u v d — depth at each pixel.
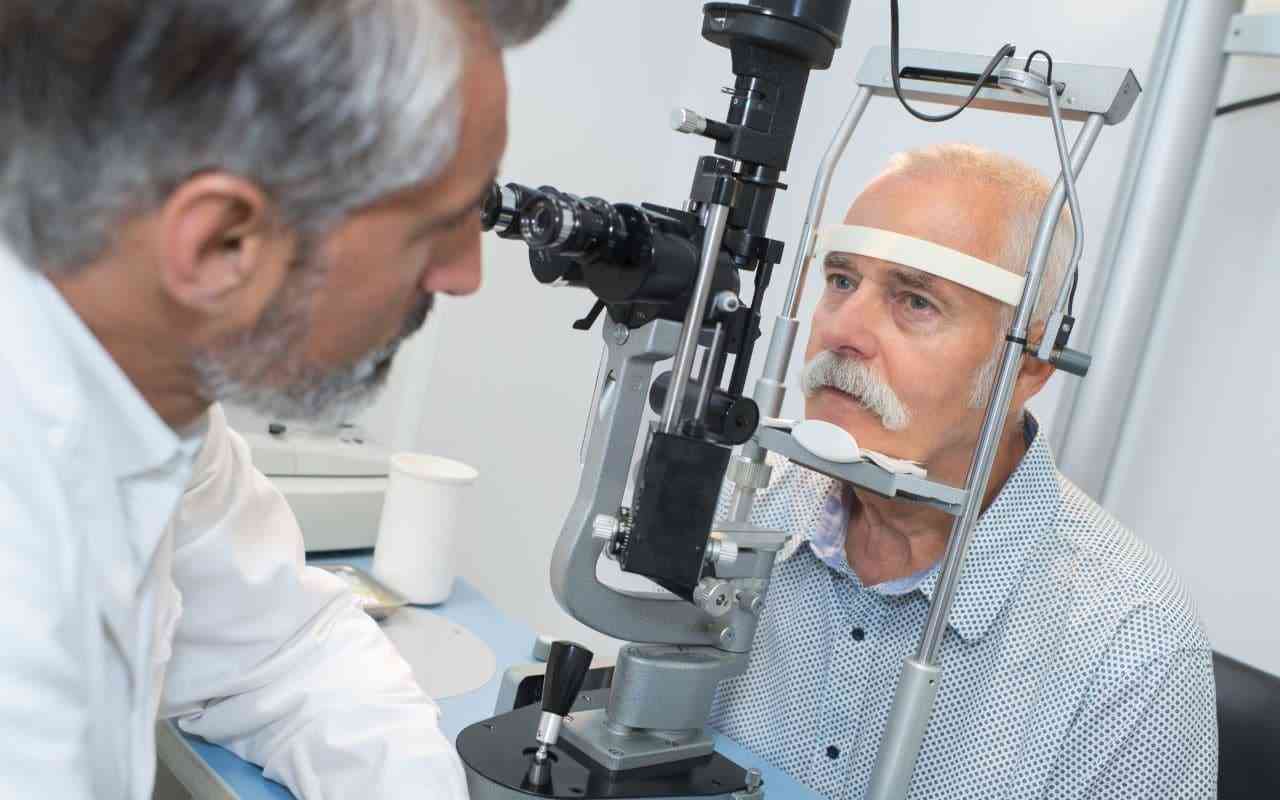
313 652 0.96
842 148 1.07
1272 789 1.26
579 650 0.89
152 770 0.73
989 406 0.92
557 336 2.19
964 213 1.11
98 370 0.58
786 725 1.32
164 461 0.64
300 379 0.59
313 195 0.50
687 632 0.98
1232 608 1.69
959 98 1.05
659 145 2.28
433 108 0.50
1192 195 1.75
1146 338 1.78
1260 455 1.67
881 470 0.92
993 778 1.18
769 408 1.05
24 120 0.48
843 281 1.17
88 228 0.50
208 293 0.53
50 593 0.57
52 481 0.57
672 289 0.82
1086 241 1.81
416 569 1.39
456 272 0.62
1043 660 1.19
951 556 0.92
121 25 0.45
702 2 2.24
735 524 1.01
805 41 0.82
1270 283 1.67
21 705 0.55
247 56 0.46
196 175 0.48
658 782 0.93
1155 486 1.78
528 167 2.13
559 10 0.56
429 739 0.89
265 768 0.92
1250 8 1.68
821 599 1.32
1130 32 1.78
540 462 2.25
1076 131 1.81
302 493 1.45
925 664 0.93
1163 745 1.16
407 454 1.48
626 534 0.86
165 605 0.80
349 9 0.47
